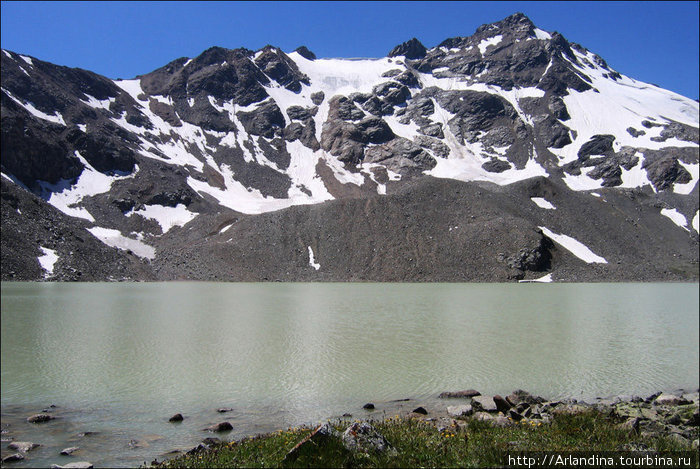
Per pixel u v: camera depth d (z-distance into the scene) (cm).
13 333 4038
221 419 1952
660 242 13088
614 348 3559
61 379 2548
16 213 9488
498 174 18850
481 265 10931
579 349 3500
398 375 2667
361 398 2244
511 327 4544
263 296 7262
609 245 12512
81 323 4541
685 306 6419
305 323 4675
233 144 19575
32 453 1572
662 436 1280
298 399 2223
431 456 1051
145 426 1856
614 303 6762
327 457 1009
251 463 1055
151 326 4412
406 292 8150
